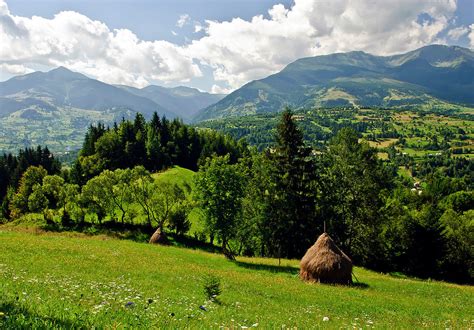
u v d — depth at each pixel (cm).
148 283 2025
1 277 1397
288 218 5341
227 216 4441
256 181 5609
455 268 5709
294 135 5522
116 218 7294
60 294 1097
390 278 4088
